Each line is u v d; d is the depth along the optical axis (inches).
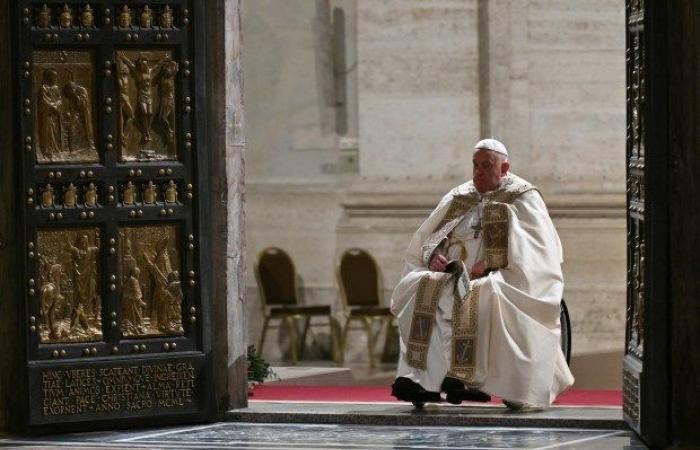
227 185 1373.0
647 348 1223.5
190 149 1350.9
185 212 1350.9
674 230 1224.8
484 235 1369.3
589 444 1234.0
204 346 1357.0
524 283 1338.6
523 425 1316.4
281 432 1310.3
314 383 1755.7
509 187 1381.6
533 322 1330.0
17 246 1314.0
